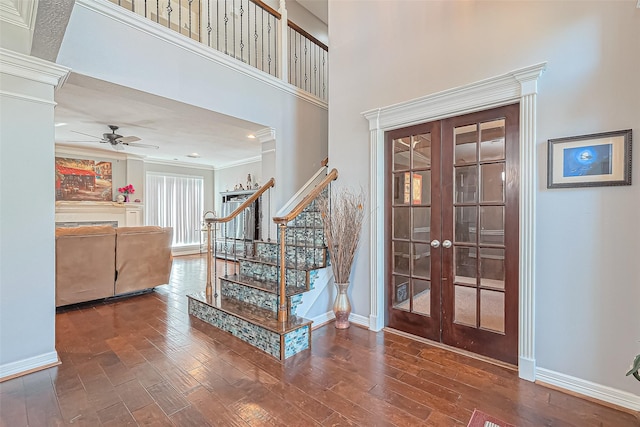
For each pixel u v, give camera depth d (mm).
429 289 2758
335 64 3424
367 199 3113
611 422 1691
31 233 2254
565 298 2006
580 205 1946
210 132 5328
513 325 2283
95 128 5082
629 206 1788
